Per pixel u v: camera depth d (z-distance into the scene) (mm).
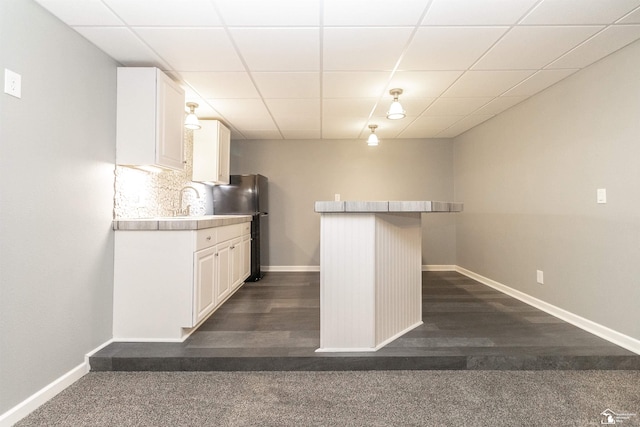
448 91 3074
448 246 5102
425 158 5086
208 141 3951
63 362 1902
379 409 1689
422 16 1901
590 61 2438
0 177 1535
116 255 2381
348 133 4707
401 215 2525
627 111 2193
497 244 3842
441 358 2105
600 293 2408
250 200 4387
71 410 1680
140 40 2141
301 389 1882
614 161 2289
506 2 1774
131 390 1869
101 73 2264
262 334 2484
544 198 3016
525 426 1553
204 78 2762
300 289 3895
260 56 2379
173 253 2377
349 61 2465
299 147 5059
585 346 2230
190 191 3908
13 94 1591
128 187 2615
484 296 3543
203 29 2023
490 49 2285
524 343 2293
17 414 1595
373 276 2193
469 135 4539
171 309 2365
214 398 1791
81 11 1810
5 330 1559
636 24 1966
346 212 2166
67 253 1939
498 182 3811
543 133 3029
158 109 2441
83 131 2082
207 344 2299
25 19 1657
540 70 2605
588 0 1751
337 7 1812
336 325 2213
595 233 2449
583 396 1803
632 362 2088
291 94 3137
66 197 1934
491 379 1988
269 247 5039
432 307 3156
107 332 2309
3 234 1549
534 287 3180
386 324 2334
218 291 2926
